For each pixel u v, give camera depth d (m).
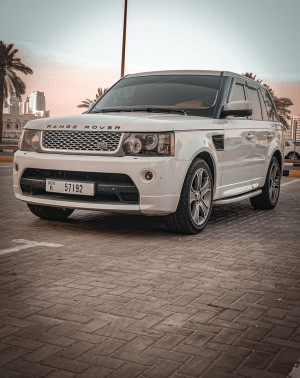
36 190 5.75
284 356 2.68
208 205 5.86
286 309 3.39
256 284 3.92
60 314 3.17
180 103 6.22
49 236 5.36
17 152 5.79
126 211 5.24
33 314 3.16
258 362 2.61
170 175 5.20
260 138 7.28
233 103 6.13
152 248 4.96
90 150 5.32
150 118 5.42
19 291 3.59
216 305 3.42
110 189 5.22
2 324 2.99
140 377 2.43
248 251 4.97
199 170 5.62
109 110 6.31
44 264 4.29
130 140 5.20
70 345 2.74
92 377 2.42
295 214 7.54
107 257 4.57
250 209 7.96
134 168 5.12
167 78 6.69
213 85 6.49
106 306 3.34
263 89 7.98
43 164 5.49
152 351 2.70
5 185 10.27
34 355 2.62
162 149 5.18
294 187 11.86
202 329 3.01
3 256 4.51
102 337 2.86
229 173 6.36
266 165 7.54
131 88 6.65
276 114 8.32
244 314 3.27
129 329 2.97
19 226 5.84
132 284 3.81
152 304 3.40
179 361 2.60
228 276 4.11
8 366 2.50
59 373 2.44
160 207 5.20
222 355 2.68
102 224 6.09
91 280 3.88
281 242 5.44
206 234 5.73
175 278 4.00
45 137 5.59
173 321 3.12
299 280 4.07
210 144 5.79
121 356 2.63
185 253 4.80
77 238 5.30
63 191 5.40
